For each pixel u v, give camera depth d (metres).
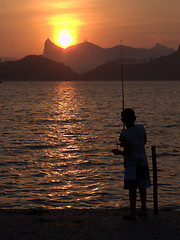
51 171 17.62
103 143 27.58
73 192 13.55
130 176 5.75
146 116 51.84
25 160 20.53
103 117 51.84
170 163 18.98
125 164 5.84
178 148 24.03
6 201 12.28
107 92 164.00
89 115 55.56
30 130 36.12
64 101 98.19
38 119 48.75
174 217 5.98
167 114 55.19
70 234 5.11
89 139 29.81
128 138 5.68
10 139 29.39
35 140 29.08
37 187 14.39
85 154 22.69
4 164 19.25
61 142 28.11
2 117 51.31
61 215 6.22
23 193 13.41
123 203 11.98
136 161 5.73
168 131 34.28
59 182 15.27
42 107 74.88
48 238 4.94
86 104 84.69
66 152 23.53
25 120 47.16
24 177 16.23
